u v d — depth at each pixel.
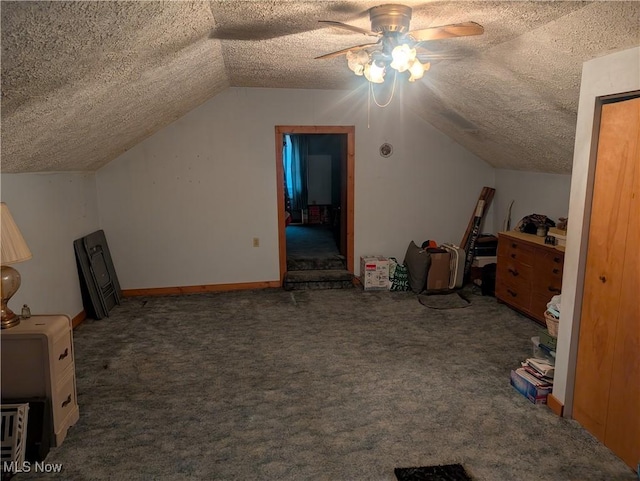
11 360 2.19
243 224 5.01
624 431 2.13
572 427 2.43
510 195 5.11
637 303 2.03
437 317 4.16
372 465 2.14
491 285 4.75
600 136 2.23
